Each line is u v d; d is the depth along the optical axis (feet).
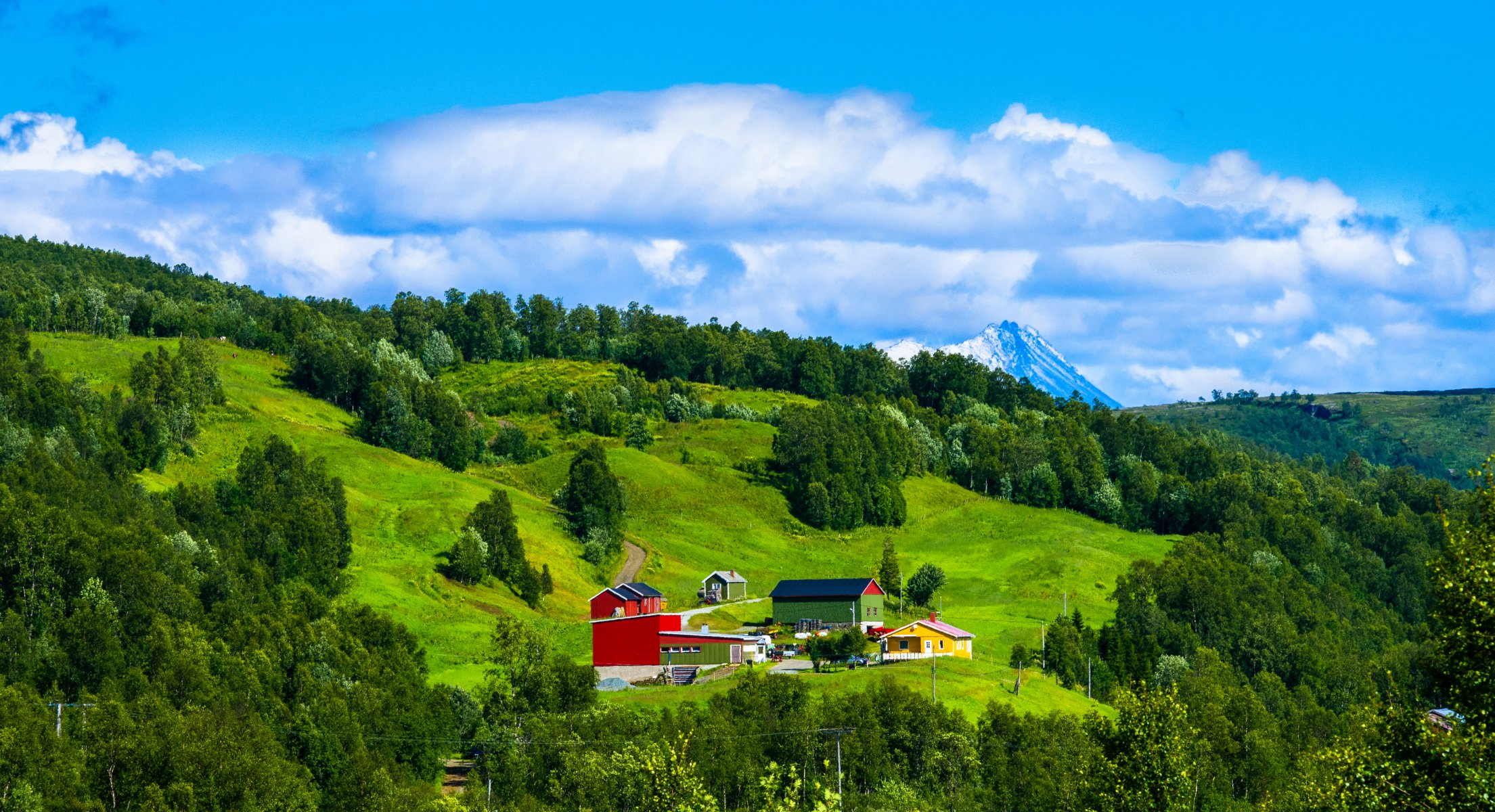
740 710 301.02
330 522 468.34
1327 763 138.51
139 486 444.96
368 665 314.96
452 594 476.54
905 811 257.96
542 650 307.99
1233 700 357.61
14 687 249.14
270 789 236.02
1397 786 124.47
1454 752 122.42
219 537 427.33
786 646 464.24
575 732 277.44
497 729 279.90
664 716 292.20
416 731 279.49
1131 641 460.55
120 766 230.27
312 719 270.87
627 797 244.01
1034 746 299.79
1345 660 497.46
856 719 294.05
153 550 366.02
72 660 294.25
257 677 287.48
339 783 253.65
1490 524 127.85
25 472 396.98
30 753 220.43
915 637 438.81
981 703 355.56
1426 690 133.49
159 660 292.40
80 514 376.89
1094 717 209.67
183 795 222.89
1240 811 277.03
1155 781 197.06
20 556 329.31
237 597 361.92
